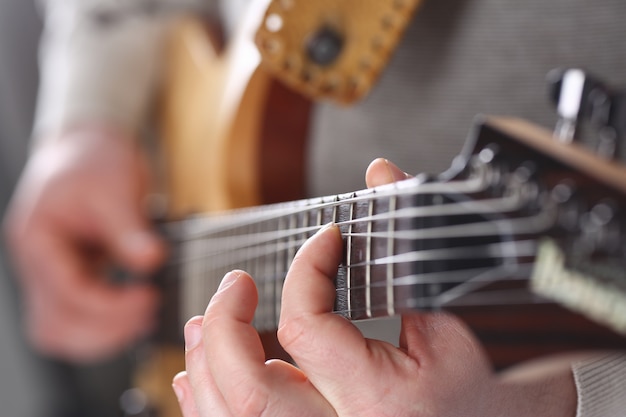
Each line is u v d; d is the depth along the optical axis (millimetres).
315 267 450
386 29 630
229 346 466
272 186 731
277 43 642
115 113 1047
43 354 1667
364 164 689
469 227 409
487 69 615
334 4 633
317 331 442
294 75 649
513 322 401
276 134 720
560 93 491
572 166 400
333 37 639
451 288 410
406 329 450
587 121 504
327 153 708
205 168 788
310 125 715
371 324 534
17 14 1552
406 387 441
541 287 395
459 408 450
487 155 415
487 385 452
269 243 533
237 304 470
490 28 608
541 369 402
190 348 487
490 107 619
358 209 448
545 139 424
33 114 1594
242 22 801
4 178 1604
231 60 780
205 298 740
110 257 1000
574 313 391
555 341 396
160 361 909
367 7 630
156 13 1069
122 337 1003
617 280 384
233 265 631
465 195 412
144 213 1000
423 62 642
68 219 1015
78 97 1061
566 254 392
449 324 447
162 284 869
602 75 572
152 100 1066
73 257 1018
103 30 1084
